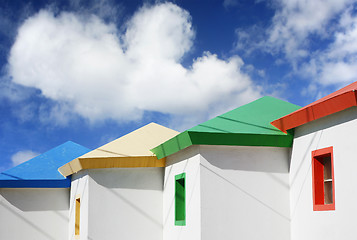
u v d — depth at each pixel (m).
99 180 10.25
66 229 11.84
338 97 6.76
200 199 8.18
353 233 6.74
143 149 10.52
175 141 8.82
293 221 8.33
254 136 8.27
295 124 7.98
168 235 9.98
